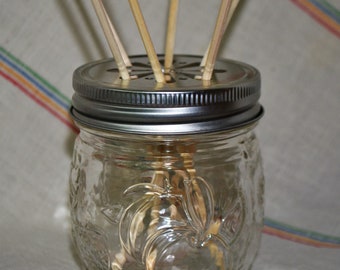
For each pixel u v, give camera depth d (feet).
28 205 1.28
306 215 1.29
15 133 1.25
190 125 0.87
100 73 0.97
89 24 1.20
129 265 1.00
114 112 0.88
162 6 1.20
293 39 1.23
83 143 1.00
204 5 1.21
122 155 0.95
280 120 1.27
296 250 1.21
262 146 1.28
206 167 0.97
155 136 0.87
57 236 1.25
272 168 1.29
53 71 1.22
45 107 1.24
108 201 1.00
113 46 0.92
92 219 1.00
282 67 1.24
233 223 1.00
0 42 1.21
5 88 1.23
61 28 1.20
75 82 0.93
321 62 1.24
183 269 0.99
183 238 0.98
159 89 0.87
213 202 0.98
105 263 1.01
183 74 0.97
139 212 0.99
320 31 1.22
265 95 1.25
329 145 1.28
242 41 1.23
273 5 1.21
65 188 1.28
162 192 0.97
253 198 1.01
